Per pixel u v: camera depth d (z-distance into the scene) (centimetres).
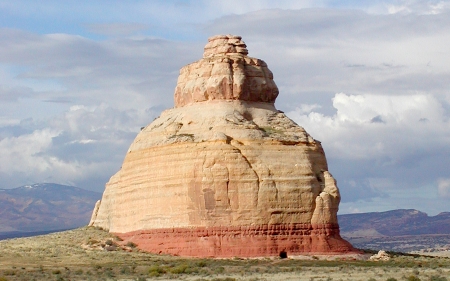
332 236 9306
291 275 7312
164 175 9644
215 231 9138
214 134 9425
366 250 9744
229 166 9225
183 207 9375
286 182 9250
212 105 9856
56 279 7269
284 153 9412
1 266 8381
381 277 7062
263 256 8962
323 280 6750
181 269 7775
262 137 9450
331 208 9350
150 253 9406
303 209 9238
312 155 9606
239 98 9894
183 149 9538
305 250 9106
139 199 9950
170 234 9400
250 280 6794
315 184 9400
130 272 7869
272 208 9156
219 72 9925
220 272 7700
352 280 6781
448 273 7469
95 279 7256
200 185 9256
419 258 9444
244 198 9156
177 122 9975
